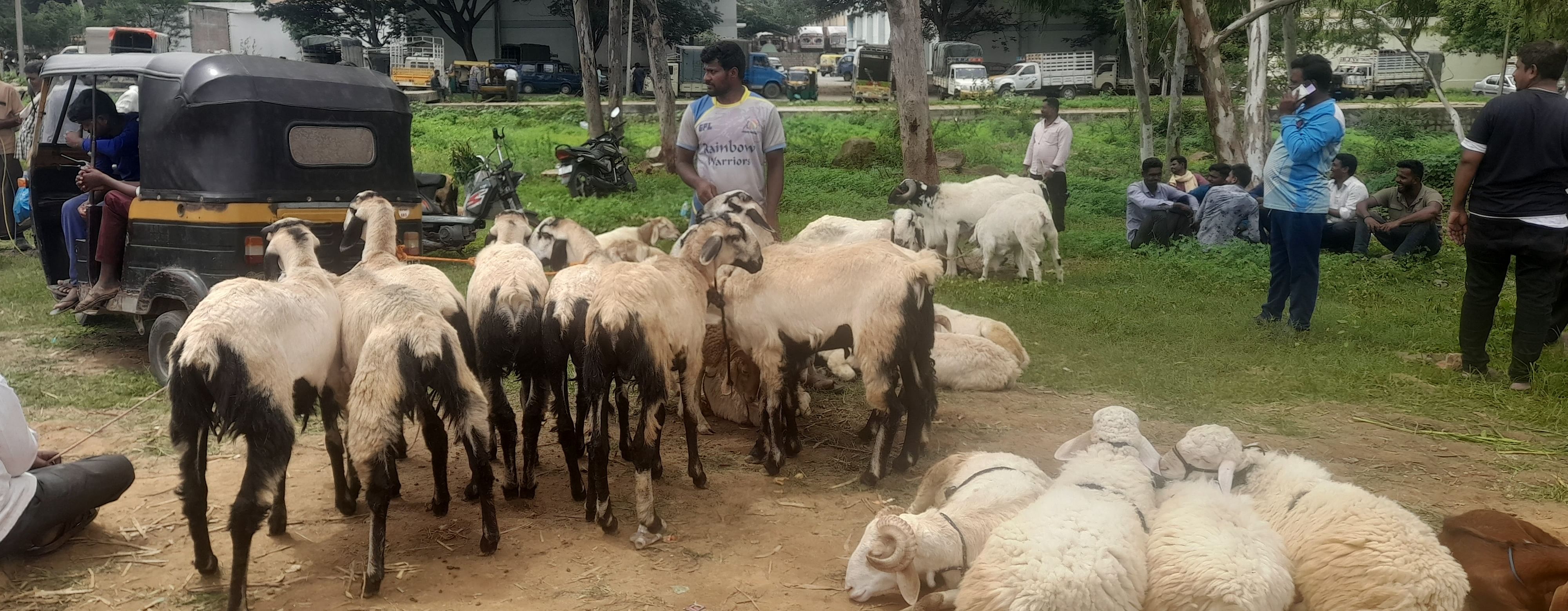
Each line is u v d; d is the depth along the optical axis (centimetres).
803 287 574
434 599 443
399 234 841
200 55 760
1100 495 411
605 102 3659
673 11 4888
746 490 576
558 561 481
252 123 738
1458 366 834
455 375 463
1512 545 415
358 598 442
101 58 808
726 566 480
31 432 443
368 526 516
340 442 518
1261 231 1428
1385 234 1341
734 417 689
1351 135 2908
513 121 3188
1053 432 680
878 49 4297
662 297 503
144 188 764
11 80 3481
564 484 582
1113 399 756
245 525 412
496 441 628
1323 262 1277
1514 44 2656
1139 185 1433
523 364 539
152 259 766
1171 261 1284
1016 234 1173
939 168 2253
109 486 488
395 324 454
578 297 504
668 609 438
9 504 434
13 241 1254
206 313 423
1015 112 3183
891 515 417
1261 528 395
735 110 736
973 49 4747
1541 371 783
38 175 897
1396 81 4103
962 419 705
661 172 2216
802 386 747
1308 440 670
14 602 431
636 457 493
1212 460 463
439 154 2322
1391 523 389
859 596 444
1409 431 687
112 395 718
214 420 430
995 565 371
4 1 5562
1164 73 3962
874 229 1026
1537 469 618
